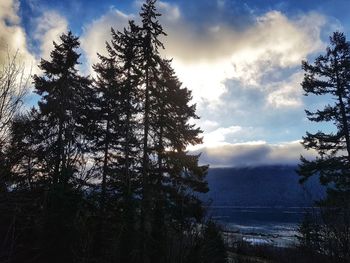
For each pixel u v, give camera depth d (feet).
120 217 55.83
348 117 97.30
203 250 46.65
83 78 86.94
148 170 79.46
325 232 29.84
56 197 36.68
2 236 26.11
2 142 23.63
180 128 86.94
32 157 25.62
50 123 59.06
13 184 24.12
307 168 97.25
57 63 84.69
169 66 83.66
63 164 31.76
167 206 70.64
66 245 39.14
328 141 98.27
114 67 86.74
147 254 54.54
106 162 77.92
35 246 36.24
